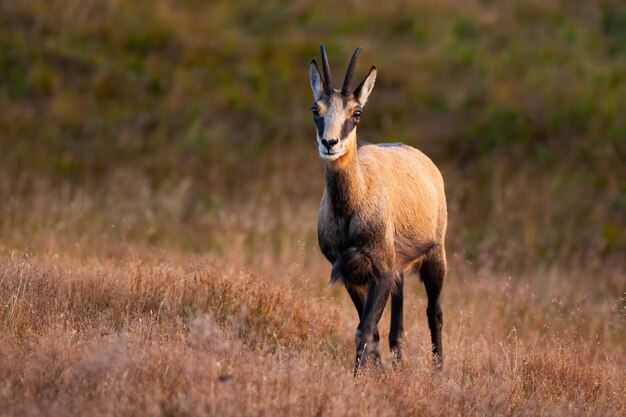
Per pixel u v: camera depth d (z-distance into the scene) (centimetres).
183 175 5772
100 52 6675
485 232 5294
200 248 4500
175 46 6862
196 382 2083
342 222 2617
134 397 1966
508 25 7462
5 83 6331
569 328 3397
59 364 2094
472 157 6122
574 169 6006
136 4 7181
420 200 2859
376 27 7369
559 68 6950
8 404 1912
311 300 3084
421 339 3050
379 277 2636
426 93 6625
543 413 2272
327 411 2002
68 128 6059
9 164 5597
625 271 4909
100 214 4819
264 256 4147
